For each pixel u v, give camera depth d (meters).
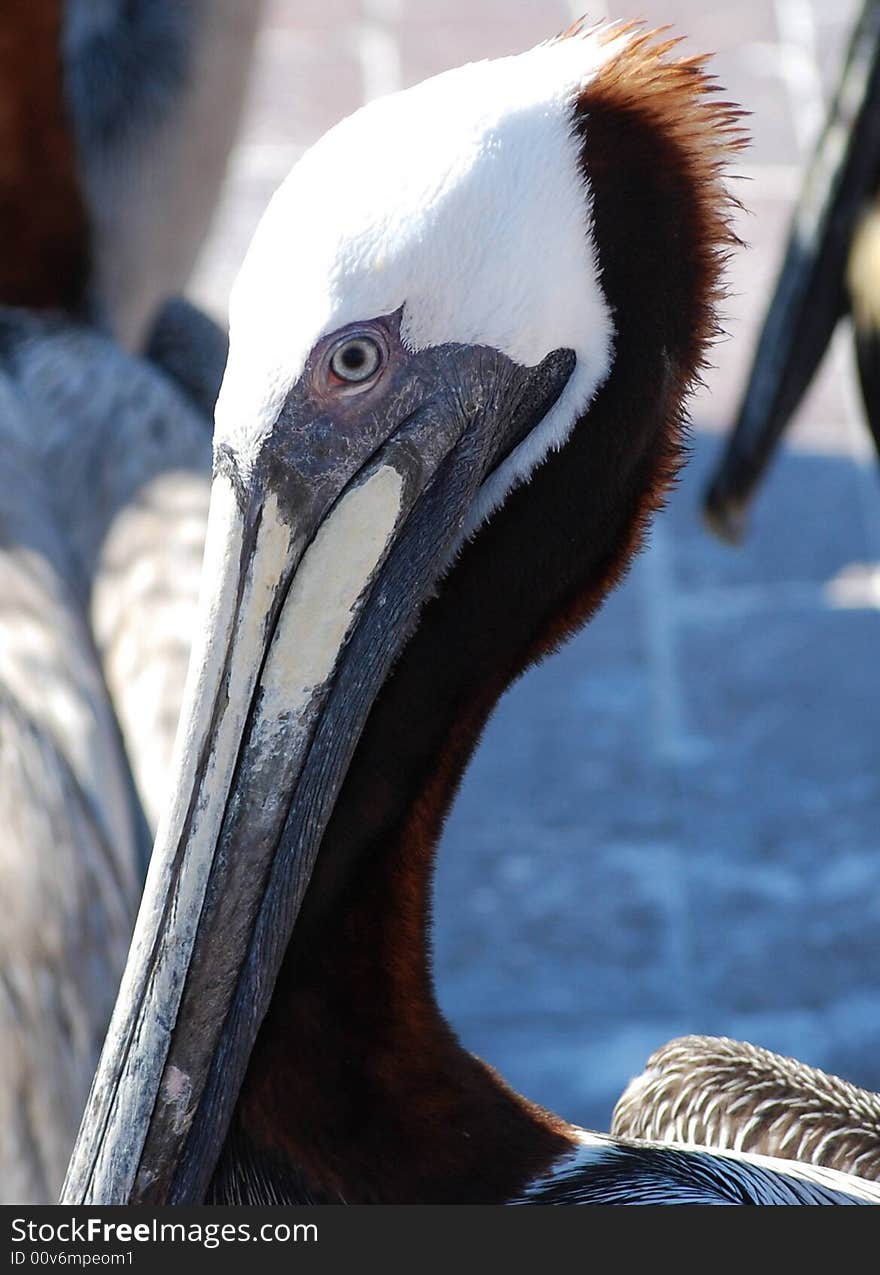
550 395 4.12
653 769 10.32
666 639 11.02
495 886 9.71
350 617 4.02
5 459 6.83
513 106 3.93
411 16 15.40
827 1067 8.88
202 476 6.98
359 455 3.94
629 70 4.07
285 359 3.86
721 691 10.75
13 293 8.15
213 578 3.93
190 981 4.03
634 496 4.37
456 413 3.97
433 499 4.05
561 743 10.44
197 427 7.27
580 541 4.30
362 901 4.30
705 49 15.11
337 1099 4.29
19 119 7.93
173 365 9.00
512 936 9.48
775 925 9.52
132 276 9.70
